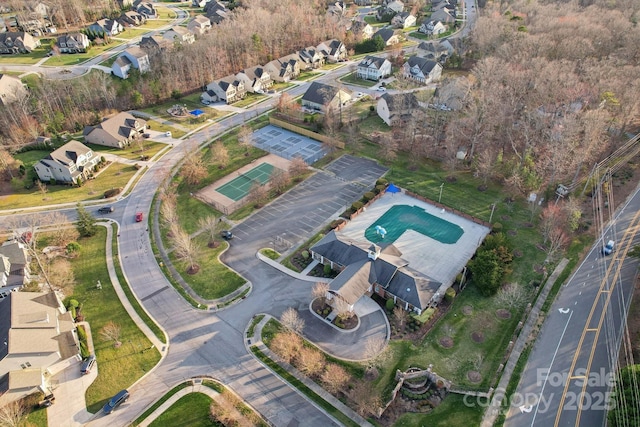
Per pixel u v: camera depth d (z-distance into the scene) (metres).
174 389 51.59
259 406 49.56
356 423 47.66
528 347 55.22
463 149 93.69
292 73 145.38
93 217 81.56
